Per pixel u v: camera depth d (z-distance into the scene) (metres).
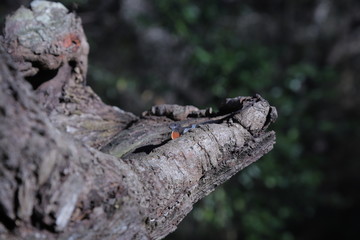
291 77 8.86
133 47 9.64
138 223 2.21
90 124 3.57
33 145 1.88
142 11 9.15
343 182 12.23
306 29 11.55
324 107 11.34
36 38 3.46
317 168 9.31
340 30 12.20
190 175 2.53
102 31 9.10
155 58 9.66
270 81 8.64
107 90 8.83
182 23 7.97
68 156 1.98
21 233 1.93
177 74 9.41
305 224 12.24
